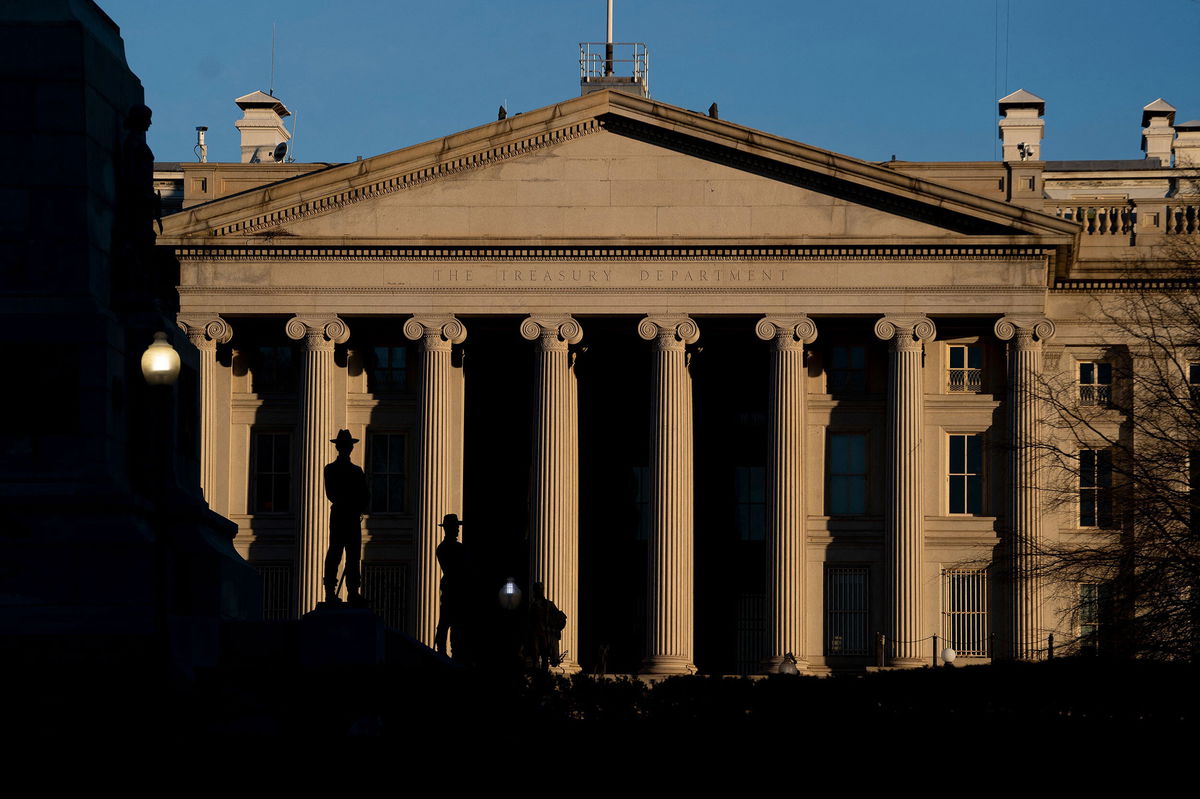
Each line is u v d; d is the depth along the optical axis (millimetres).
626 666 101125
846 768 43031
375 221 96375
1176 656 55812
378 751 37156
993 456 96688
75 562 42125
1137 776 43688
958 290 94625
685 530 94438
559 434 94938
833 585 97062
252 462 99438
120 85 45562
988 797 43125
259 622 44219
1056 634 89562
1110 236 97750
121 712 36719
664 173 95938
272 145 119750
